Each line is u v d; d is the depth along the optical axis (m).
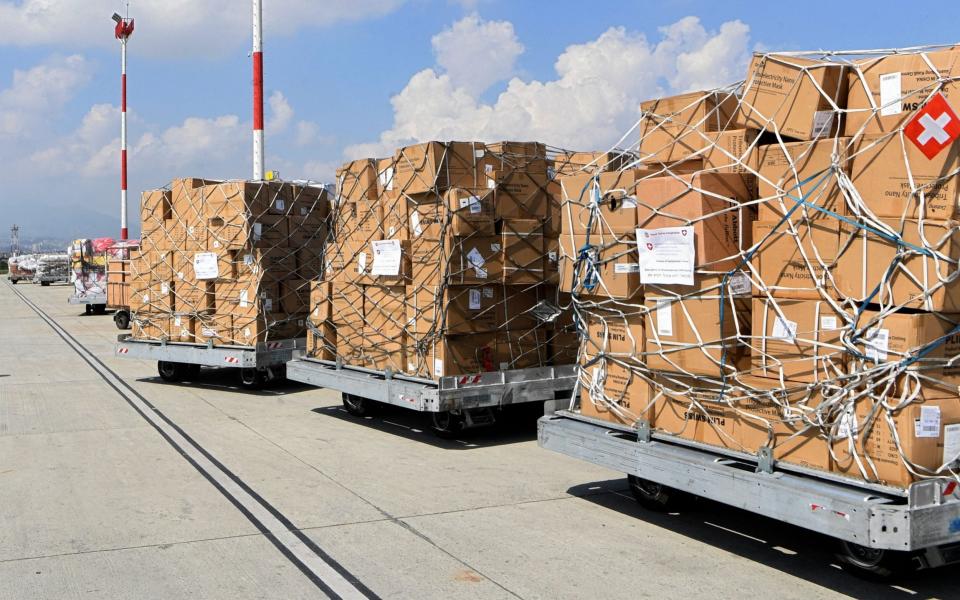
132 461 7.72
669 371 5.51
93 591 4.60
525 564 5.01
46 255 54.78
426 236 8.25
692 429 5.43
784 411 4.76
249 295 11.61
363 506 6.25
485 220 8.12
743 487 4.82
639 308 5.71
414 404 8.26
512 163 8.48
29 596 4.53
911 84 4.38
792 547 5.36
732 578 4.79
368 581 4.73
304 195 12.20
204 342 12.13
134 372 14.32
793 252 4.71
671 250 5.33
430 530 5.67
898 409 4.16
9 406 10.78
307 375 10.31
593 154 8.59
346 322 9.72
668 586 4.66
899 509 4.00
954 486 4.17
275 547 5.32
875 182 4.32
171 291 12.52
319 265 12.32
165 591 4.60
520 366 8.59
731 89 5.56
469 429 9.27
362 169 9.36
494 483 6.95
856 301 4.39
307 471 7.36
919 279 4.13
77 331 22.30
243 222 11.46
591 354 6.32
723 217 5.11
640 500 6.18
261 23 15.77
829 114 4.77
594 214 6.08
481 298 8.27
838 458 4.50
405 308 8.62
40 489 6.74
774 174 4.86
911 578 4.79
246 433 9.09
